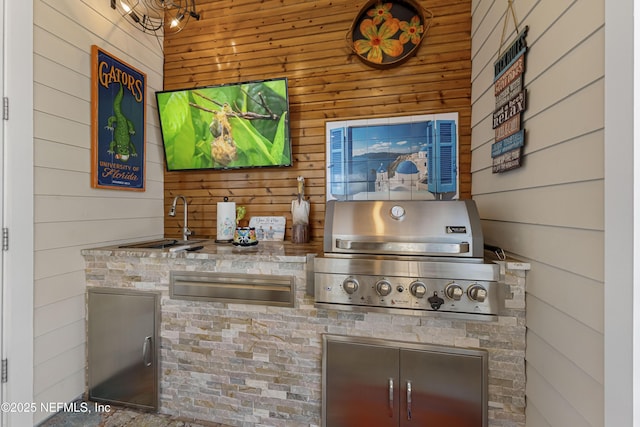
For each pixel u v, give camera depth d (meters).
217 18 2.23
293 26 2.11
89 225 1.77
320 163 2.07
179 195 2.29
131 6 2.03
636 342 0.72
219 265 1.58
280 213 2.15
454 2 1.88
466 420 1.31
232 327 1.58
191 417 1.63
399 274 1.28
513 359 1.28
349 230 1.38
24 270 1.43
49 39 1.55
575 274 0.93
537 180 1.15
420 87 1.92
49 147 1.55
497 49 1.49
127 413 1.66
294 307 1.50
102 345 1.72
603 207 0.81
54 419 1.57
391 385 1.38
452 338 1.33
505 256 1.32
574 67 0.93
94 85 1.79
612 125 0.77
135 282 1.69
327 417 1.45
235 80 2.20
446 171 1.89
